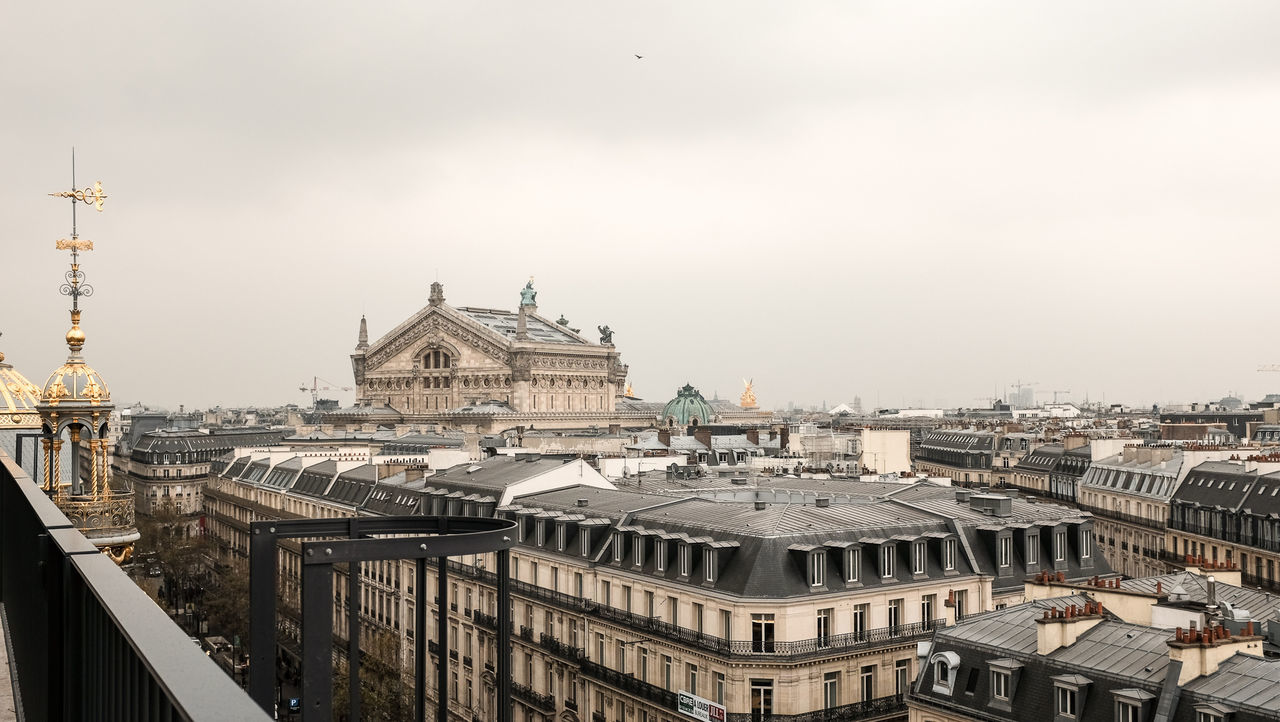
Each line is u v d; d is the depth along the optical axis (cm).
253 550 2692
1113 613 6881
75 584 1458
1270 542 13525
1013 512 10544
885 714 8669
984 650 6519
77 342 6775
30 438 8894
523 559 11388
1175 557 15812
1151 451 18488
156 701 822
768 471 17988
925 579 9131
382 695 11575
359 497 16262
